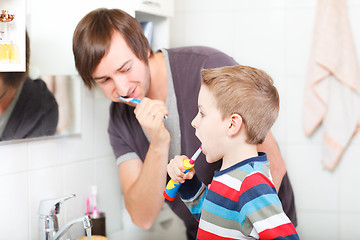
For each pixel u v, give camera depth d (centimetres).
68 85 136
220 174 98
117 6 135
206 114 99
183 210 135
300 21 213
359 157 213
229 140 98
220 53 122
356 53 208
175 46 222
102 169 154
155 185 123
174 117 123
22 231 122
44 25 123
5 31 107
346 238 218
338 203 217
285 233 85
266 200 87
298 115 216
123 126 135
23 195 123
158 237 164
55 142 134
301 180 219
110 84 114
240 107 95
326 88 204
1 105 114
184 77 122
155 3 148
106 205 156
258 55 217
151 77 123
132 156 137
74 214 141
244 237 93
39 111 126
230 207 94
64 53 127
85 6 128
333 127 206
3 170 116
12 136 118
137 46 112
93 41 108
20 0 108
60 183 136
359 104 205
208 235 97
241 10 216
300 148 217
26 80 121
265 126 98
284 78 216
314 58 205
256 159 96
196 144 121
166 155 120
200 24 220
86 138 146
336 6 203
